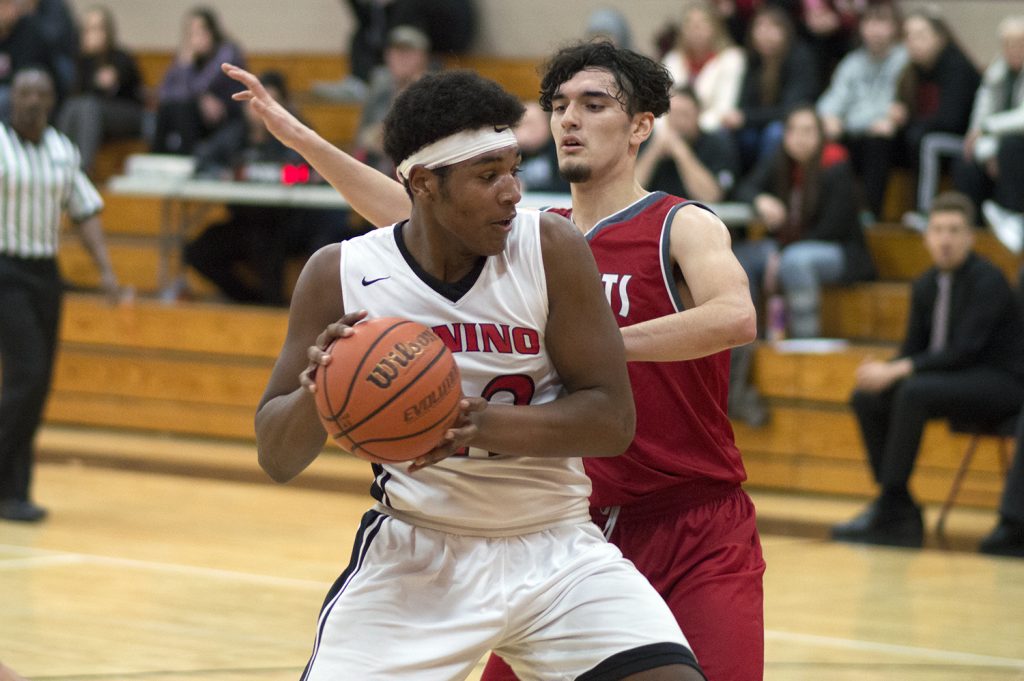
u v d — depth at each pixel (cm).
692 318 469
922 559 1064
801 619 856
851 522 1152
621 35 1638
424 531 424
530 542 424
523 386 417
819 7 1603
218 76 1786
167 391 1675
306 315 420
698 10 1589
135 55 2175
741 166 1509
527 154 1493
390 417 376
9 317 1134
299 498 1302
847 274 1405
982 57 1677
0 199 1126
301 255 1703
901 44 1548
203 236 1677
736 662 464
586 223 524
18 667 710
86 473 1413
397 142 398
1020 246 1364
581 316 413
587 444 405
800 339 1390
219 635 786
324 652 413
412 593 417
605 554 425
